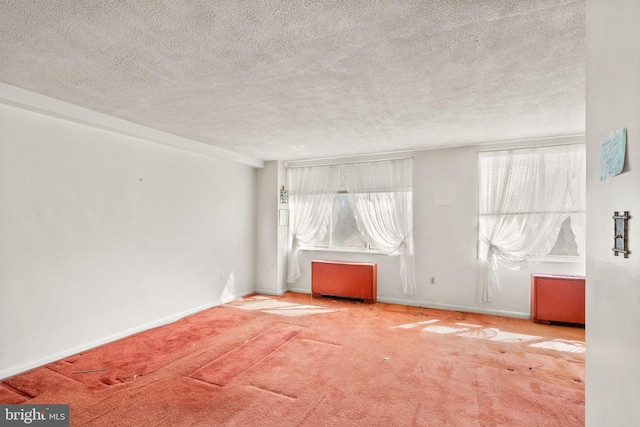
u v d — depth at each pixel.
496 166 4.78
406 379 2.88
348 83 2.67
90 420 2.30
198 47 2.11
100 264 3.66
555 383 2.81
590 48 1.38
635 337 0.99
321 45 2.09
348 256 5.89
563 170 4.44
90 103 3.14
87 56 2.22
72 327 3.39
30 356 3.06
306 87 2.76
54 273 3.25
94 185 3.61
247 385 2.78
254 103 3.13
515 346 3.63
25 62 2.30
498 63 2.33
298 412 2.40
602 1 1.25
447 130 4.11
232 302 5.54
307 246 6.23
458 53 2.19
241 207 5.93
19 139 2.99
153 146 4.29
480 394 2.64
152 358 3.31
